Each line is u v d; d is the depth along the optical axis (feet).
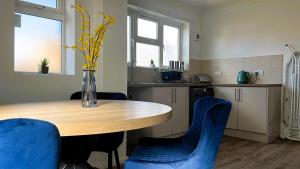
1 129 2.15
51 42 8.45
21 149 2.24
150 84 11.34
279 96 13.21
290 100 12.91
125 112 4.19
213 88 14.30
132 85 10.91
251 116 12.62
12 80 6.94
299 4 12.60
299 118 12.59
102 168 8.49
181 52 16.43
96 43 5.48
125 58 9.32
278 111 13.17
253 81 14.34
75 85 8.30
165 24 15.29
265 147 11.35
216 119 4.00
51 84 7.71
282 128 13.21
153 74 14.16
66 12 8.54
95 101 5.20
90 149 5.68
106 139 6.30
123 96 7.15
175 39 16.17
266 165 8.98
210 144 3.99
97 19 8.50
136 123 3.54
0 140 2.18
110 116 3.72
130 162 4.21
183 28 16.35
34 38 8.05
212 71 16.38
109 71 8.78
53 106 5.16
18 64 7.70
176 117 12.59
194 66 16.55
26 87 7.18
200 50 16.84
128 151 10.83
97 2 8.52
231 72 15.38
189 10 16.01
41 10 8.09
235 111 13.28
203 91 13.75
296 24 12.71
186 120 13.16
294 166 8.89
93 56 5.41
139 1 12.95
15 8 7.46
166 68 15.20
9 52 6.91
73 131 3.13
